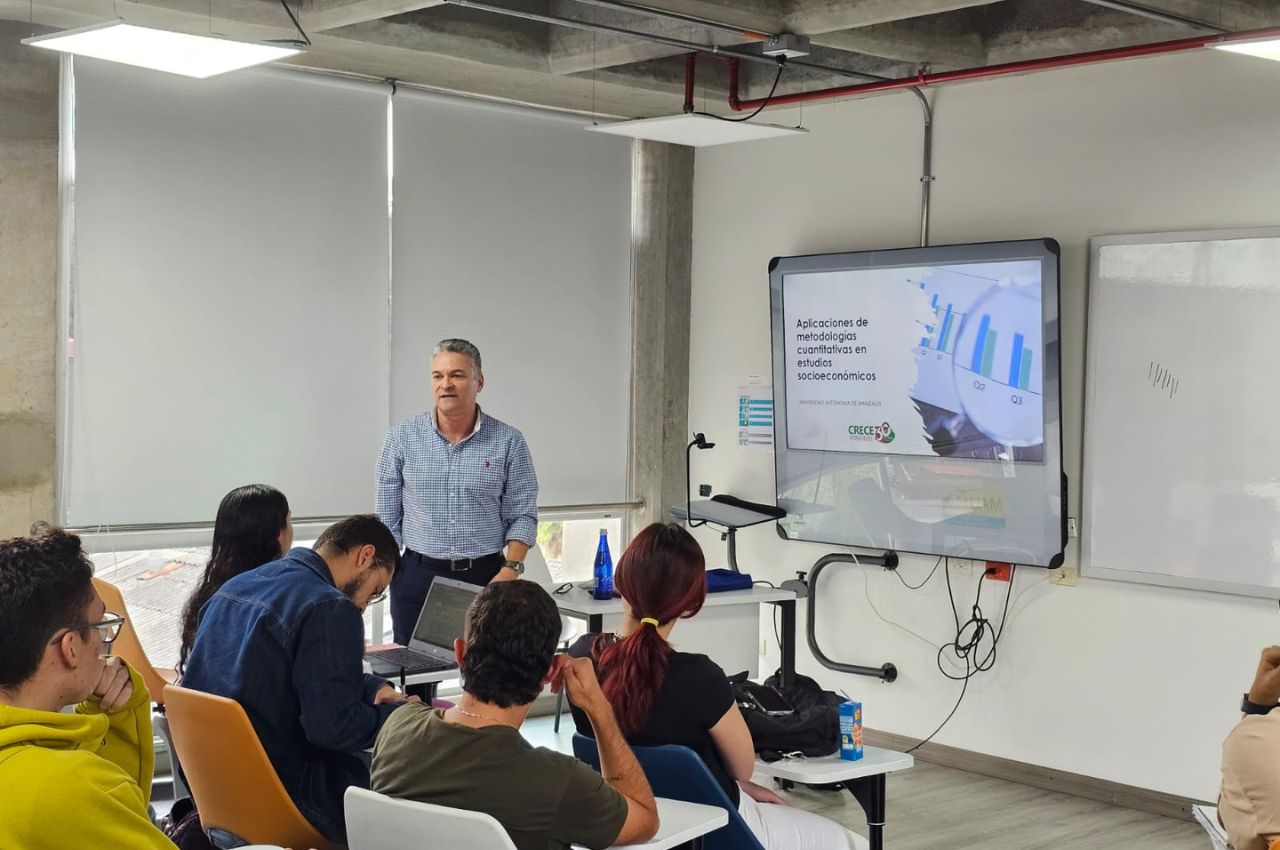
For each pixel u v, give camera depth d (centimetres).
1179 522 541
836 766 349
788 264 666
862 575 663
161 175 566
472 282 670
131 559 562
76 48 388
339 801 334
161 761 573
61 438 543
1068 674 581
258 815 315
